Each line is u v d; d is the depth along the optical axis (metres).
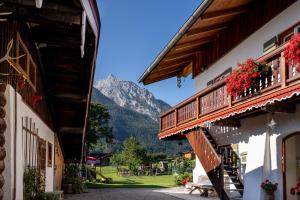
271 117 12.01
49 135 14.73
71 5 6.48
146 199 17.89
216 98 13.44
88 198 18.75
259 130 12.88
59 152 20.16
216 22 15.33
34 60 10.43
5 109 6.87
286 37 12.16
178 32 13.93
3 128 6.70
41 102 12.08
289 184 11.76
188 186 23.19
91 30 7.50
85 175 36.34
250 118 13.60
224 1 12.90
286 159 11.85
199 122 14.70
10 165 6.80
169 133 18.66
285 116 11.34
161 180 40.12
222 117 12.67
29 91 9.70
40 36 9.23
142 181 38.22
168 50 15.70
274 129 11.98
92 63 9.52
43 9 6.59
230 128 15.73
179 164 52.09
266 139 12.31
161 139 20.64
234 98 12.07
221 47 17.02
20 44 8.51
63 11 6.58
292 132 11.18
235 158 15.24
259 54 13.66
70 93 13.18
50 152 15.16
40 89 11.84
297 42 8.73
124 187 28.70
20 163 7.39
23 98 8.82
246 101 11.17
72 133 18.67
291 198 11.67
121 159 59.84
